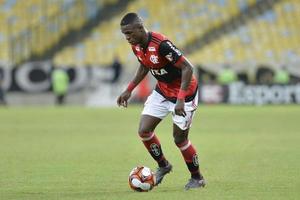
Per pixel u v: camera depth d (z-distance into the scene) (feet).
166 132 216.54
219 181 110.11
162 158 102.01
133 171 99.35
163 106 99.25
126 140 188.75
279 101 366.02
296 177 114.73
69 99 362.53
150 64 96.37
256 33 418.92
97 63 403.95
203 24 421.59
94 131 218.79
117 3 424.87
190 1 433.07
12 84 358.64
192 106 97.66
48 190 101.14
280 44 414.41
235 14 427.33
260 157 146.92
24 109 336.08
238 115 289.33
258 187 103.09
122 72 361.30
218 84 366.63
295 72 366.84
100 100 361.51
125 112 312.71
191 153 99.71
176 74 96.89
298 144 176.04
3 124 247.09
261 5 431.84
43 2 422.82
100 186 105.19
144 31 94.43
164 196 94.38
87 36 413.59
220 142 182.50
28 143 180.65
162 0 431.84
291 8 431.02
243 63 368.89
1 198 93.86
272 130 220.23
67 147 170.30
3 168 129.08
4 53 402.72
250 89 366.22
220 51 408.87
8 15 418.51
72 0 422.00
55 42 409.28
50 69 361.10
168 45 93.81
